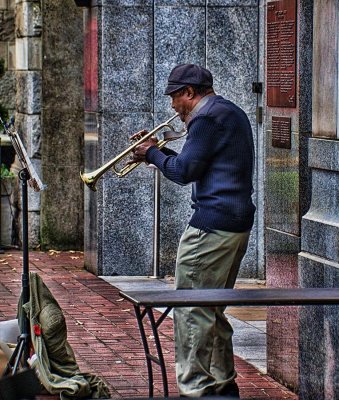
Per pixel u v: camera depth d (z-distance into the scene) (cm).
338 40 1598
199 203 1595
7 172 3419
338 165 1586
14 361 1666
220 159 1580
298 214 1759
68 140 3259
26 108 3338
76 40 3244
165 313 1467
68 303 2483
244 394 1738
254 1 2767
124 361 1953
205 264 1587
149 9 2819
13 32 3781
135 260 2872
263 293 1445
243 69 2770
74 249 3291
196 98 1605
